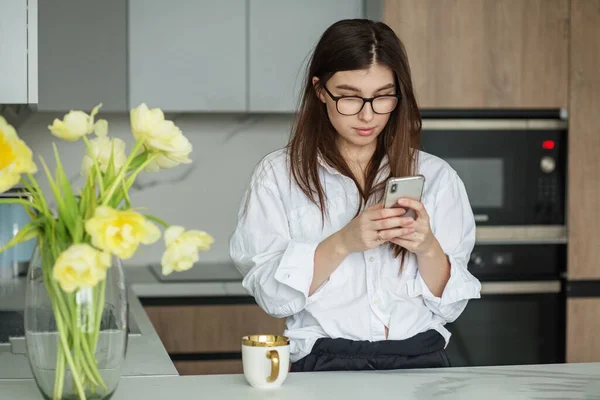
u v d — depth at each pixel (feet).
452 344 11.80
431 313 6.36
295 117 6.99
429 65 11.64
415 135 6.38
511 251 11.85
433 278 6.10
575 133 11.85
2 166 3.97
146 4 11.61
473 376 5.39
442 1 11.60
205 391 4.98
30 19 9.12
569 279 11.87
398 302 6.26
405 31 11.59
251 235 6.39
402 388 5.05
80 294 4.22
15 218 9.11
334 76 5.93
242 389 5.01
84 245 3.86
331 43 5.96
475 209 11.82
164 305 11.25
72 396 4.28
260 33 11.76
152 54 11.66
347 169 6.35
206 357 11.35
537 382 5.23
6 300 8.47
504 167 11.82
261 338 5.16
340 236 5.79
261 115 13.07
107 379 4.34
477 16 11.66
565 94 11.84
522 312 11.85
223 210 13.10
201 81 11.75
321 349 6.19
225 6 11.71
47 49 11.51
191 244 4.02
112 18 11.60
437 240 6.11
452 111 11.73
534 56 11.76
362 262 6.28
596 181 11.89
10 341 6.82
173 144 4.38
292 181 6.42
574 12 11.78
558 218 11.91
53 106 11.57
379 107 5.97
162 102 11.71
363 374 5.42
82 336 4.24
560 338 11.93
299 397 4.83
